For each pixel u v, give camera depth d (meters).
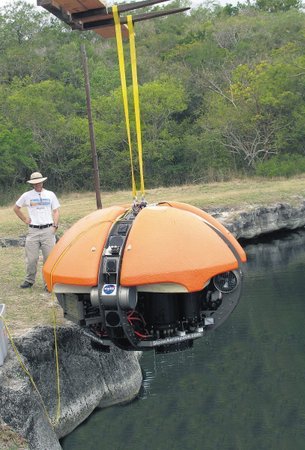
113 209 6.81
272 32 54.75
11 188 36.88
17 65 51.69
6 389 6.91
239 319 13.43
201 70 45.69
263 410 8.94
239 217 23.08
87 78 19.44
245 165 37.94
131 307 5.98
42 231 10.38
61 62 52.75
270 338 12.02
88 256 6.21
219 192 27.48
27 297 10.15
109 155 39.19
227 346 11.73
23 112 38.03
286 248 21.94
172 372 10.49
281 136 36.31
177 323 6.38
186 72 45.56
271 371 10.30
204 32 56.78
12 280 11.41
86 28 6.85
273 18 58.94
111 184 39.31
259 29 55.75
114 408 9.06
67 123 39.00
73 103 43.62
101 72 47.53
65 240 6.66
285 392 9.53
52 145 38.72
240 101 37.88
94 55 57.03
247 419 8.67
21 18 60.25
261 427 8.44
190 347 6.52
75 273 6.18
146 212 6.38
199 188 29.69
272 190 27.11
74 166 38.88
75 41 59.69
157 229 6.16
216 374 10.34
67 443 7.95
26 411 6.95
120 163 38.34
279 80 36.56
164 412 8.87
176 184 38.88
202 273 6.02
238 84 38.09
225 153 38.38
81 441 8.02
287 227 24.97
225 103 39.59
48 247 10.43
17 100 38.38
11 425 6.79
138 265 5.96
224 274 6.32
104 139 37.59
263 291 15.77
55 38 58.84
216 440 8.10
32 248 10.46
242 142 38.31
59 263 6.38
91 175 39.38
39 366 7.91
